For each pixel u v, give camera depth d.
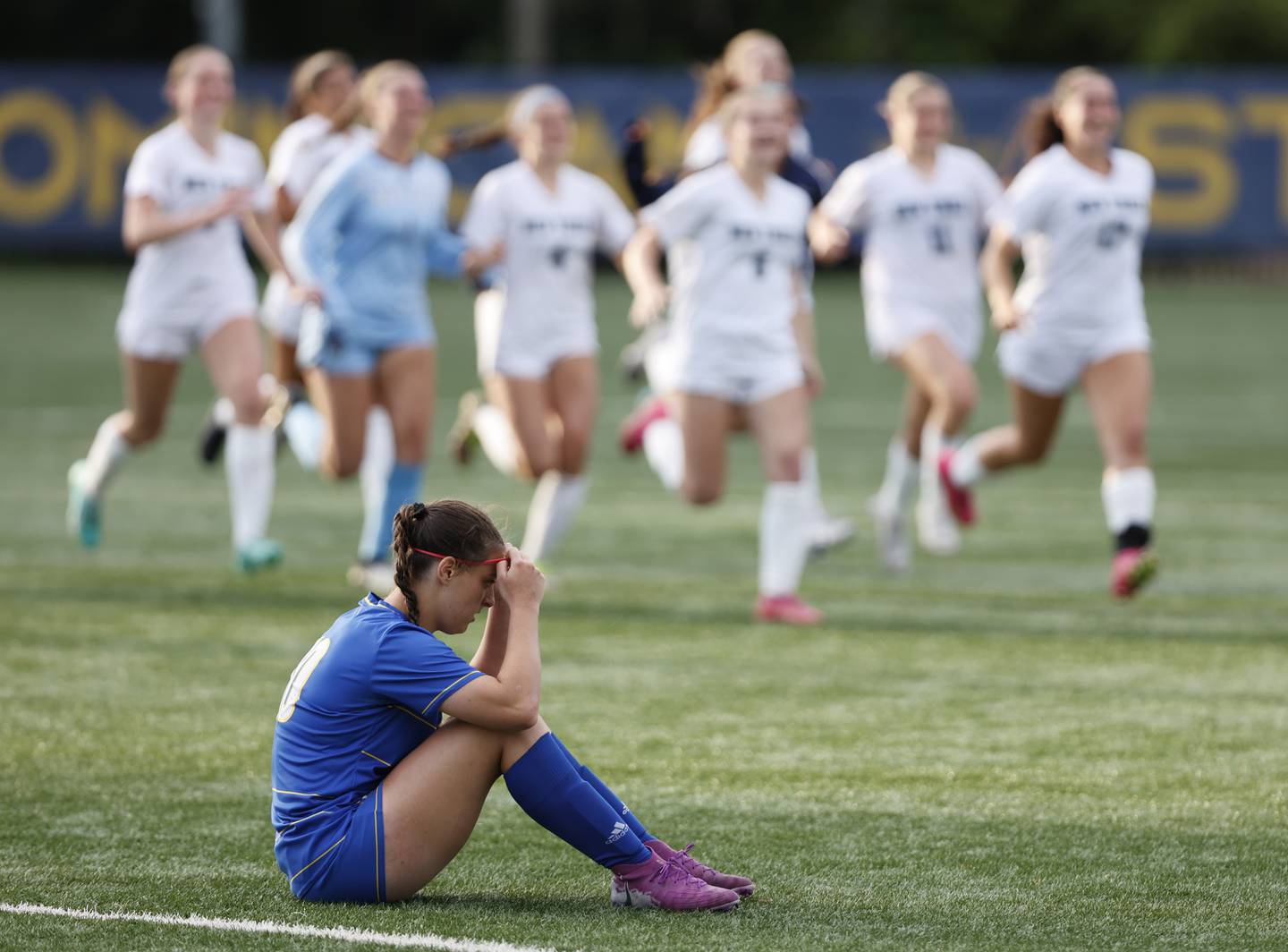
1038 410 32.88
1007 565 36.03
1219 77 106.31
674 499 44.91
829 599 32.12
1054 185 30.64
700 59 148.38
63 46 141.12
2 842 17.70
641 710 23.50
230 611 30.11
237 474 32.72
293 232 30.53
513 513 41.84
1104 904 15.88
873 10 145.75
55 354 75.25
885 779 20.17
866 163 35.31
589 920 15.31
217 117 32.88
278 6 145.12
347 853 15.26
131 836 17.94
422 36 148.88
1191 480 47.16
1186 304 103.31
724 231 29.52
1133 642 28.14
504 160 107.31
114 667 25.84
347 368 31.11
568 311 32.12
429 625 15.47
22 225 108.06
